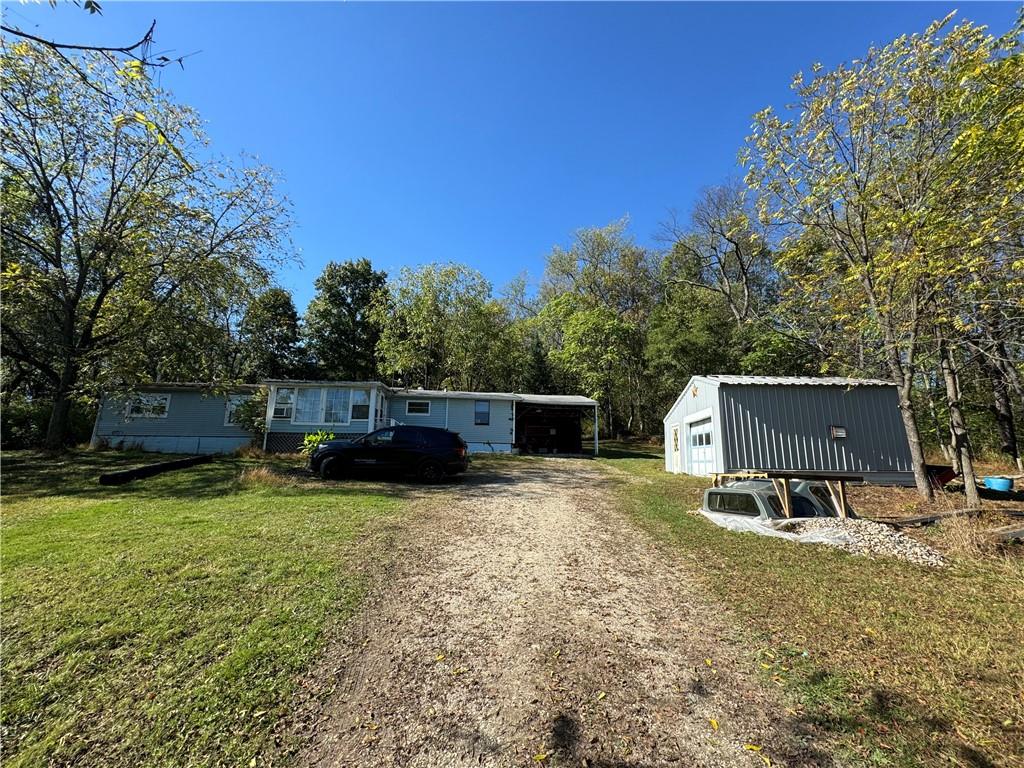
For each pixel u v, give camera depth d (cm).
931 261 620
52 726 249
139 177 1443
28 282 1259
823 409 1227
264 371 3047
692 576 491
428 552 558
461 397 2198
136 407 1931
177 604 389
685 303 2775
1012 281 623
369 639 348
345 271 3784
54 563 481
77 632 340
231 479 1072
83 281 1459
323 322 3625
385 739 247
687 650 339
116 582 432
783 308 1192
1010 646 339
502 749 241
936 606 410
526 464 1703
